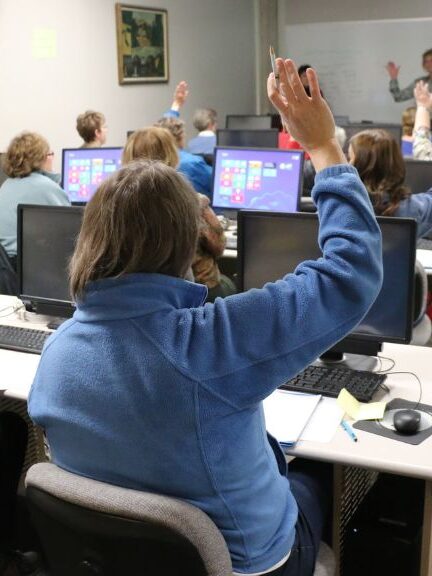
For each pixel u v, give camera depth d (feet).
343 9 26.48
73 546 3.89
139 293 3.70
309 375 6.26
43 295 8.04
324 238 3.80
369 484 6.51
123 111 22.06
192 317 3.71
